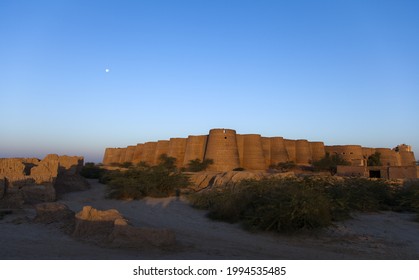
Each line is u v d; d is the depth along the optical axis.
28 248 8.57
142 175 20.91
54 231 10.52
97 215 10.23
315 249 9.12
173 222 13.03
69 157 26.53
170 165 45.47
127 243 8.60
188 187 22.19
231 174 21.25
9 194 16.03
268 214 11.04
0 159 18.97
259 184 13.65
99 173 32.75
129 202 18.67
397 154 55.31
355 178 18.09
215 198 15.54
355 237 10.28
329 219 11.18
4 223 11.85
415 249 9.12
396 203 16.20
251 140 46.53
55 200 17.72
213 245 9.38
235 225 12.33
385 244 9.56
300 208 10.73
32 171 19.75
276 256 8.31
